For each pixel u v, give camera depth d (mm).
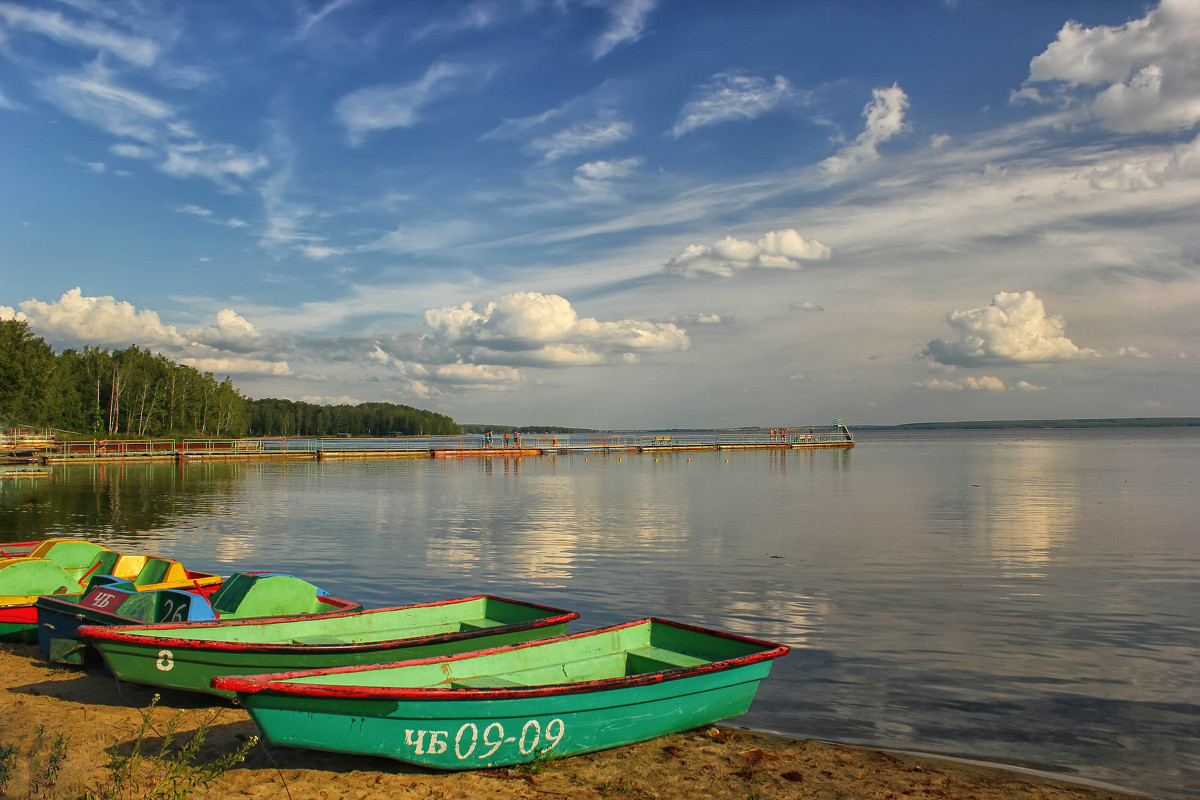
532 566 20562
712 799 7305
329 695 6766
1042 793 7812
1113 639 13641
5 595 11859
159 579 12516
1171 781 8195
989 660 12430
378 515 32188
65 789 6836
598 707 8000
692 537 25984
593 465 72438
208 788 6992
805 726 9602
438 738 7293
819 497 40156
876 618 15078
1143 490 42750
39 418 79125
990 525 28812
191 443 81000
